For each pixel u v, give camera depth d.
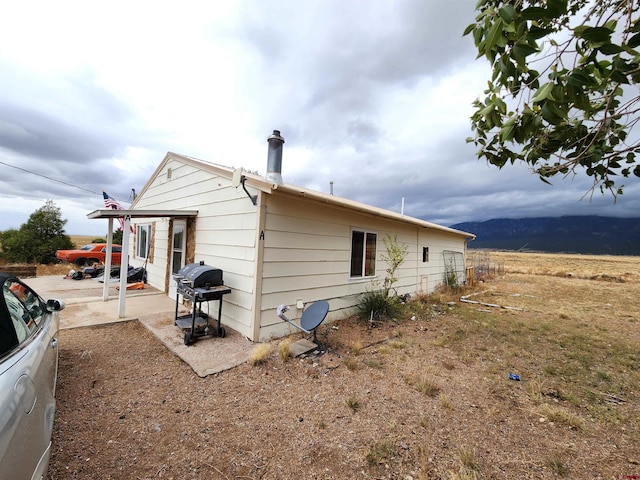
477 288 12.71
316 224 5.77
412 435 2.54
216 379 3.46
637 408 3.15
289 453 2.27
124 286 5.63
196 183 6.67
